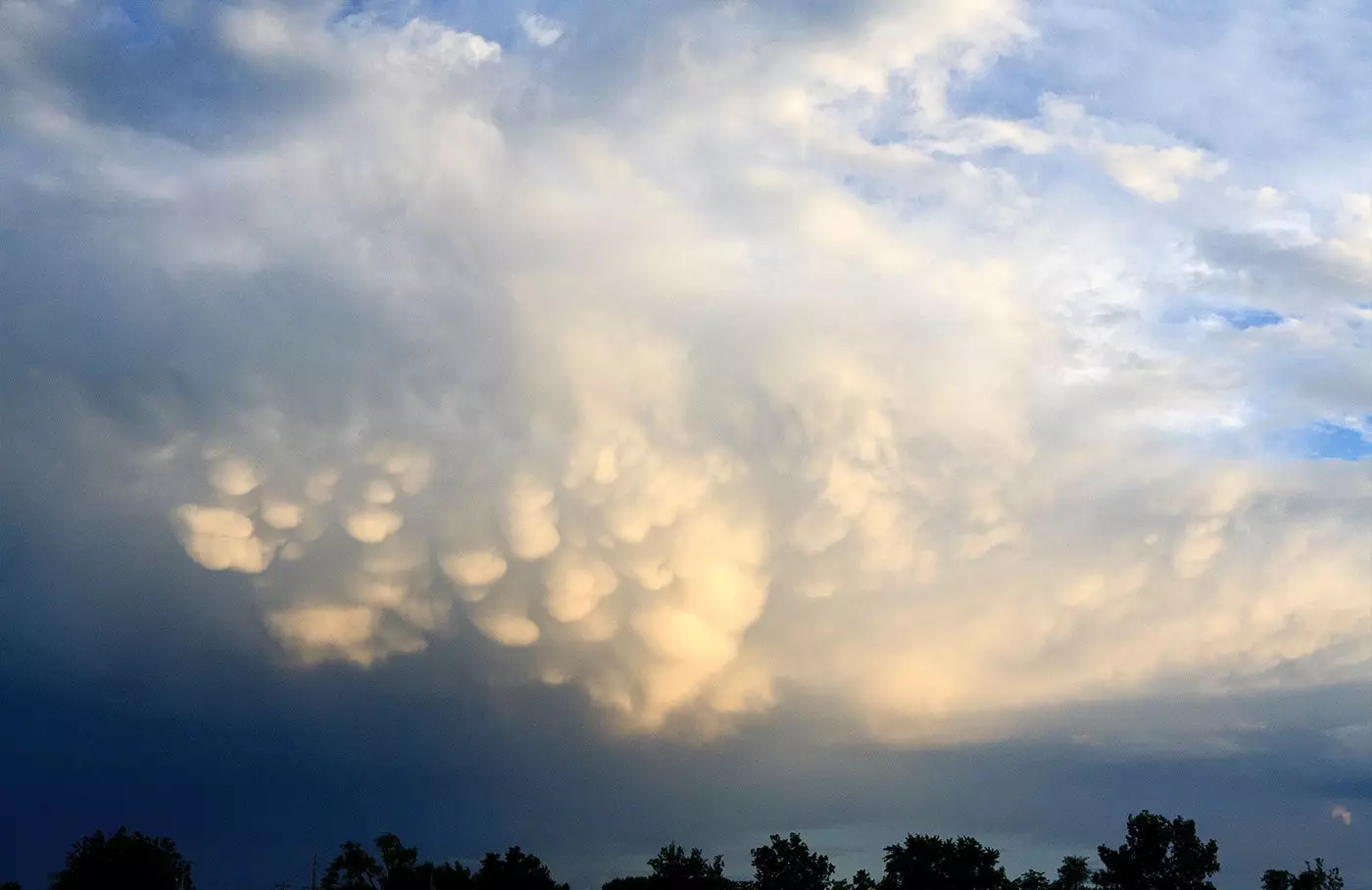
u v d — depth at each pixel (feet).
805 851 287.69
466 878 300.61
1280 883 295.48
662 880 286.66
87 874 252.42
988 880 258.37
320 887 301.02
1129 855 268.62
